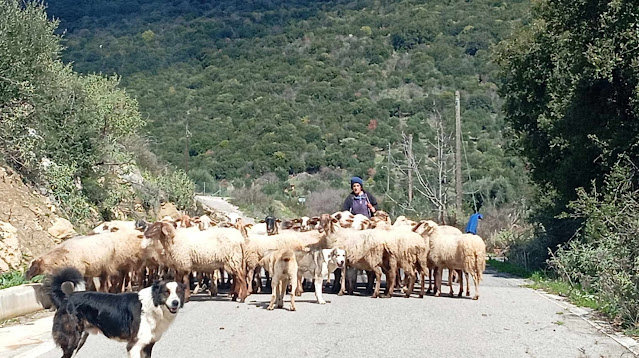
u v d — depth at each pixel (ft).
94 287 46.57
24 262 53.16
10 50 62.49
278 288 44.65
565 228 77.97
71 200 69.21
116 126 85.51
